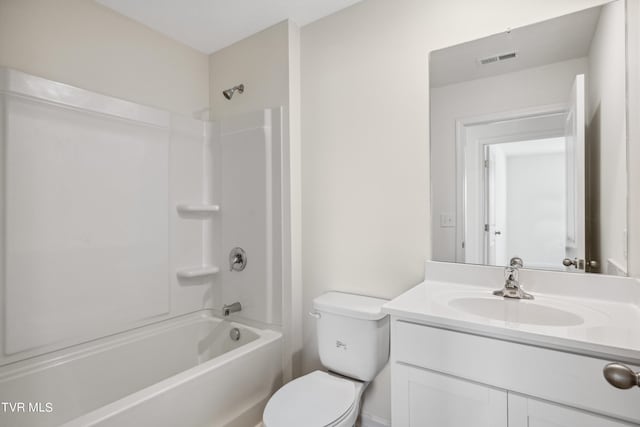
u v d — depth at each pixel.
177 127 2.09
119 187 1.80
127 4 1.78
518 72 1.37
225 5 1.79
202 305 2.21
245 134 2.05
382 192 1.68
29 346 1.46
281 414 1.23
